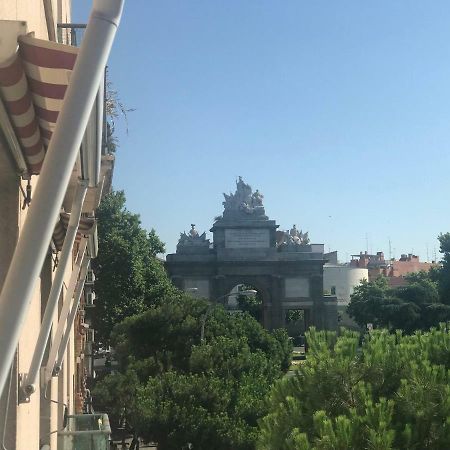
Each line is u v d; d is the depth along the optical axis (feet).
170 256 258.16
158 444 83.25
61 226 26.14
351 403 30.99
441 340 35.55
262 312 270.87
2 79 11.35
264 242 261.65
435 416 28.66
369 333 36.63
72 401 62.44
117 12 8.80
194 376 86.02
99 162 14.40
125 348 122.01
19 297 8.70
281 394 34.94
